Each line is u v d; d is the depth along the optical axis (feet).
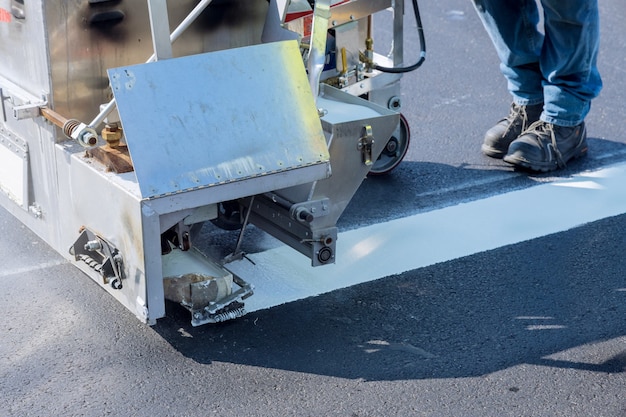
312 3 13.93
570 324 12.30
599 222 15.06
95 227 11.33
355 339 11.89
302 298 12.79
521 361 11.47
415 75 21.47
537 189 16.21
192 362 11.35
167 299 11.54
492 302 12.80
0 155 13.23
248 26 12.94
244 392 10.81
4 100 12.56
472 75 21.56
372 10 14.89
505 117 18.71
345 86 14.92
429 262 13.82
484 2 16.48
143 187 10.21
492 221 15.06
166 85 10.50
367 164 12.20
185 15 12.28
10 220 14.79
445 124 18.94
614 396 10.85
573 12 15.39
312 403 10.62
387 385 10.96
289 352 11.59
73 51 11.68
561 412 10.56
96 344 11.69
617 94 20.45
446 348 11.73
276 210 12.65
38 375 11.06
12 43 12.26
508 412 10.53
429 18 25.12
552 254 14.08
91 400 10.63
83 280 13.15
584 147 17.25
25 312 12.34
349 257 13.89
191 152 10.54
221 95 10.81
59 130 11.71
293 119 11.24
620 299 12.92
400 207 15.52
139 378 11.04
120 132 11.23
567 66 16.16
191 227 12.77
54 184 12.05
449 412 10.51
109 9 11.73
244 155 10.88
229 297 11.69
